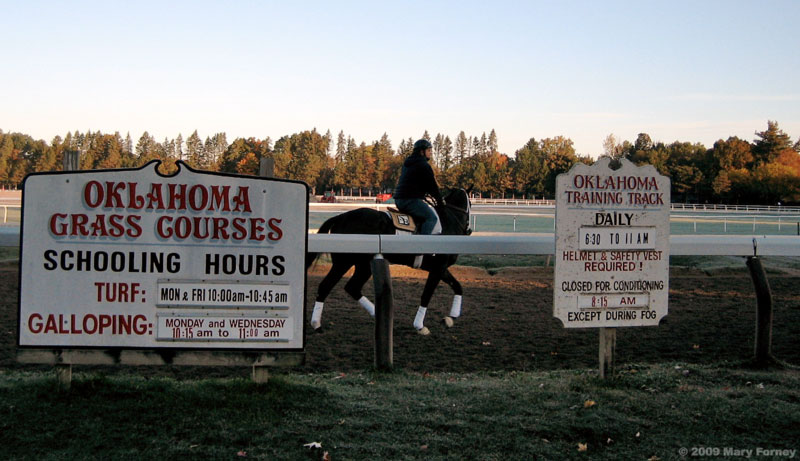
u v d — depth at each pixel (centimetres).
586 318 489
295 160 10938
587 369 573
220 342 430
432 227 770
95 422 382
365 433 380
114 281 421
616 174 494
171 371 577
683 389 481
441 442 370
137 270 423
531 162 10081
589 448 370
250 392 442
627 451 366
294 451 351
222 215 430
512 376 554
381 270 561
